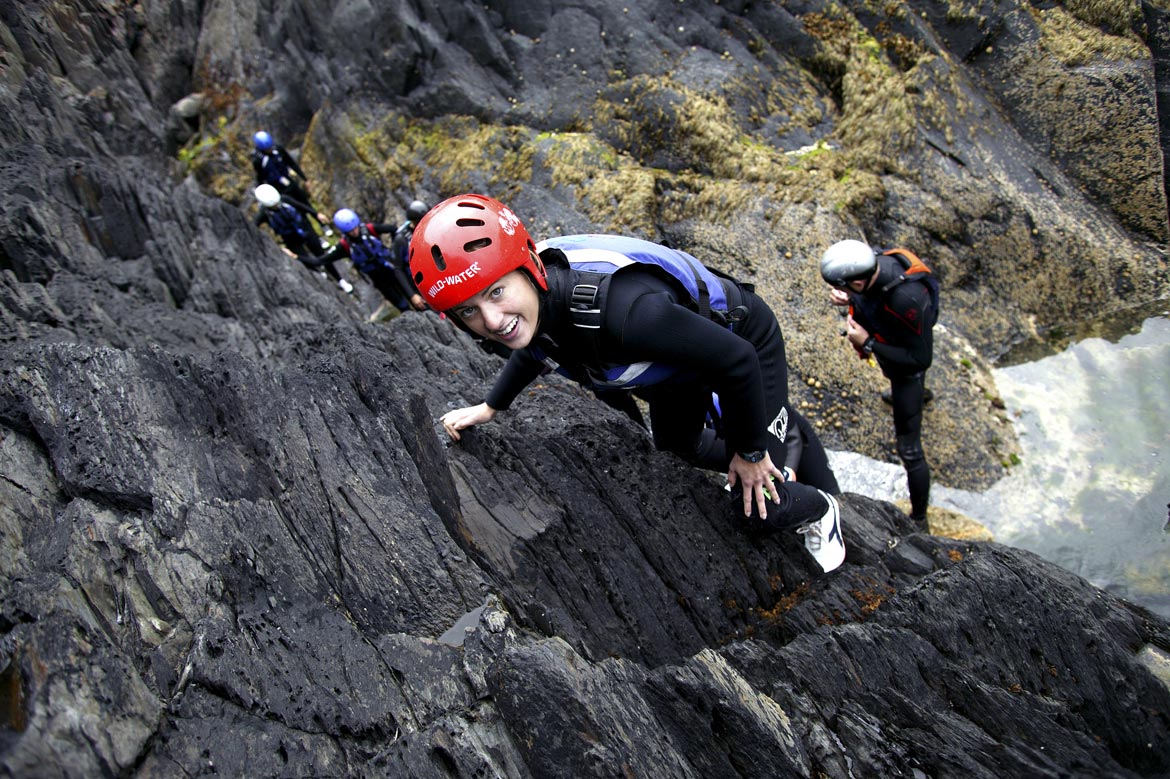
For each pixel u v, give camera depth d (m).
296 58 11.30
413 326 6.47
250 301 7.03
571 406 4.53
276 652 2.61
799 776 2.50
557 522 3.51
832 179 8.68
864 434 7.11
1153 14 8.44
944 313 8.12
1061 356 7.55
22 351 3.35
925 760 2.71
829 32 9.37
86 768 2.02
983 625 3.47
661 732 2.53
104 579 2.67
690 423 3.47
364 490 3.21
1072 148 8.66
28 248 5.82
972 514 6.28
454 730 2.46
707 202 8.95
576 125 10.02
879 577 3.93
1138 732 3.18
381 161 10.78
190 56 11.96
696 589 3.77
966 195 8.42
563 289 2.48
